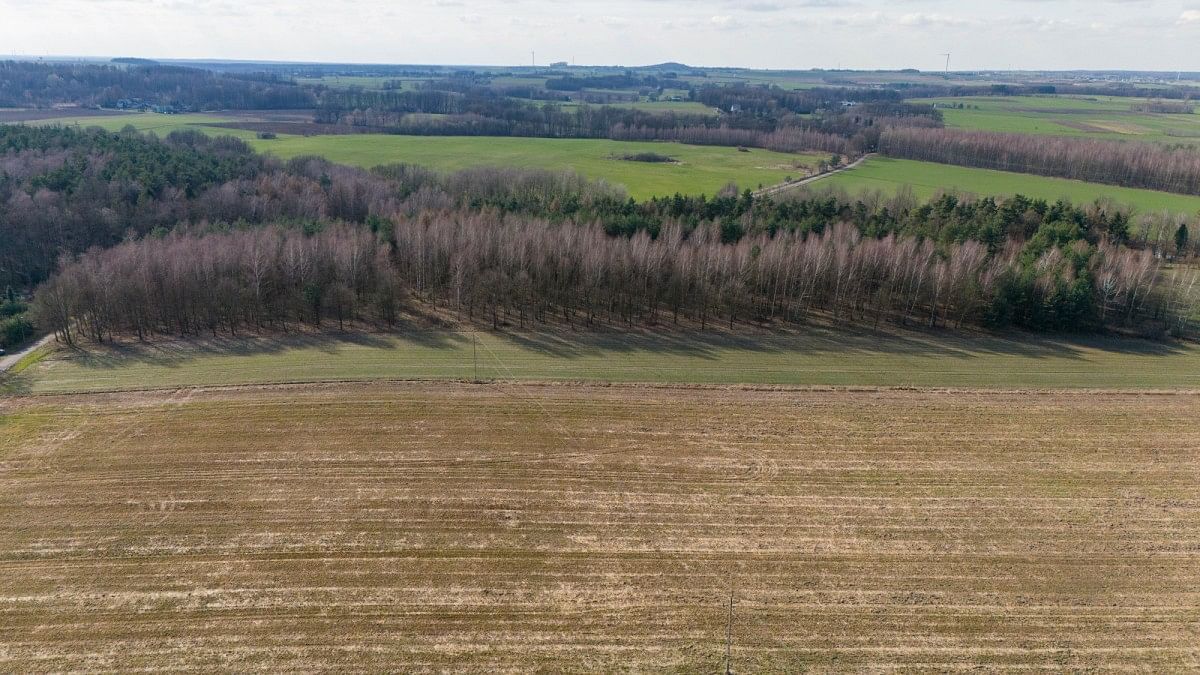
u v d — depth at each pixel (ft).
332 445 178.70
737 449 181.27
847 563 141.28
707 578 136.56
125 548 141.49
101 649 118.32
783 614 128.36
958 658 119.85
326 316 269.64
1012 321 274.98
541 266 278.05
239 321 263.90
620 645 121.19
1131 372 235.40
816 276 277.03
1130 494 166.20
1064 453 183.01
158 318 263.29
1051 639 123.95
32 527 147.02
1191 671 117.80
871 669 117.50
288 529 147.64
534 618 126.21
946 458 179.52
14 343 247.50
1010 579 138.00
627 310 278.67
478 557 140.67
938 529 152.25
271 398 202.90
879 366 236.22
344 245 281.13
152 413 193.57
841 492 164.45
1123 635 124.98
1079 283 265.54
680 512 155.84
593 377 222.48
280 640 120.47
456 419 192.85
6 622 123.24
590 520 152.46
